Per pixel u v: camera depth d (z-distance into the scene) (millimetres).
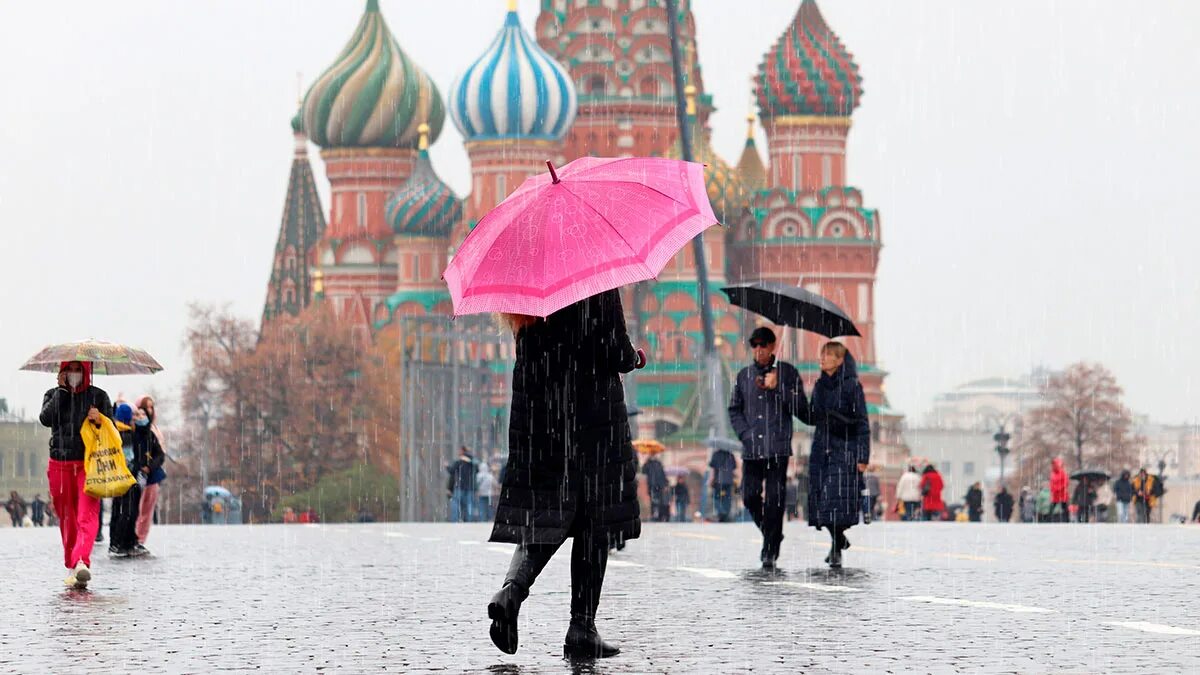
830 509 19250
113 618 14367
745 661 11211
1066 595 16016
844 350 19219
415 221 161375
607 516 11180
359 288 167000
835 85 154375
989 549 24484
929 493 60125
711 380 86688
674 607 14961
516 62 150000
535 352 11141
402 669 10961
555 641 12500
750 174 166875
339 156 169000
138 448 24828
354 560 22422
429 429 88125
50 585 18172
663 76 153375
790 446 19266
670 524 39469
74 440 18188
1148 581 17781
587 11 153750
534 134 150375
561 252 10844
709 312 87062
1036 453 148625
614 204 11023
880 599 15656
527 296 10797
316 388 126250
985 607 14781
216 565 21422
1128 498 62875
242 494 125062
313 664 11227
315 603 15711
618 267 10836
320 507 123812
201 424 126625
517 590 10914
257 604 15625
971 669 10742
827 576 18578
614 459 11188
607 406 11164
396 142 168750
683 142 80625
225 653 11844
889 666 10906
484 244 10984
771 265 153250
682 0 154000
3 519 144750
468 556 23359
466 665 11141
